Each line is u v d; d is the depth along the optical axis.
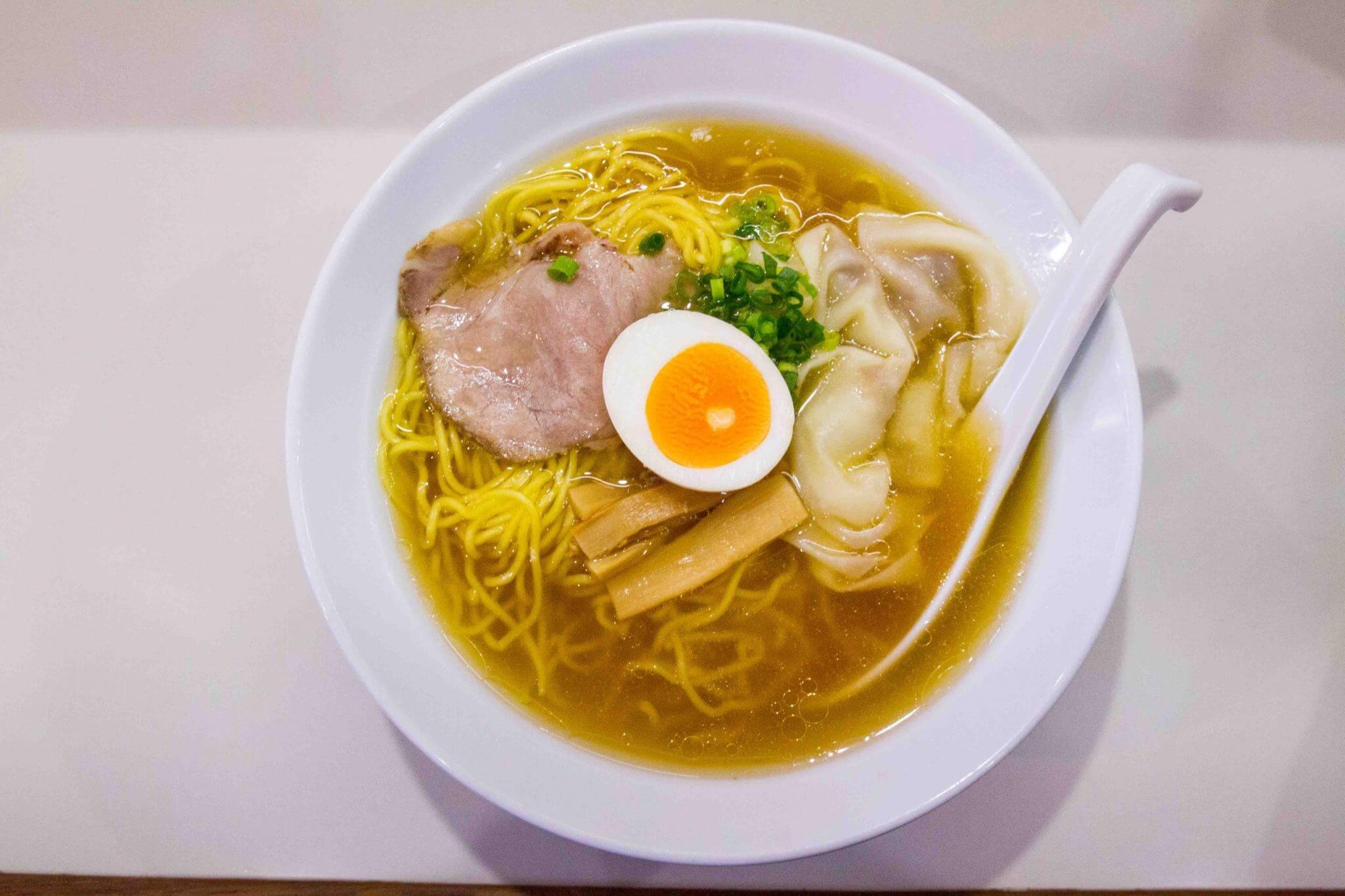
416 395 0.31
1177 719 0.31
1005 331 0.31
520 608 0.31
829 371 0.31
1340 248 0.34
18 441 0.32
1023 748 0.30
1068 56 0.35
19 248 0.34
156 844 0.30
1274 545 0.32
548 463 0.31
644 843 0.26
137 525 0.32
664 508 0.30
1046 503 0.30
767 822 0.27
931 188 0.32
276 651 0.31
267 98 0.35
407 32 0.35
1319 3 0.35
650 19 0.35
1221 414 0.33
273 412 0.33
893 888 0.29
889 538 0.31
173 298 0.33
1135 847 0.30
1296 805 0.30
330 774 0.30
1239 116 0.35
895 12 0.35
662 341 0.30
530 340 0.31
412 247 0.30
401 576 0.30
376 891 0.29
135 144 0.35
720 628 0.31
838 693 0.30
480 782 0.26
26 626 0.31
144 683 0.31
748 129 0.32
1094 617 0.27
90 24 0.35
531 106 0.31
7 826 0.30
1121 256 0.28
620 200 0.33
